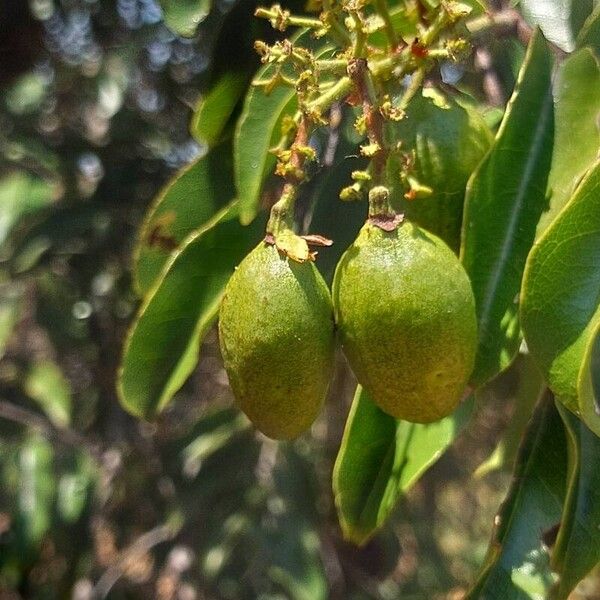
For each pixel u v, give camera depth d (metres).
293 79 0.29
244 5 0.32
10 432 0.56
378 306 0.26
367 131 0.27
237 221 0.31
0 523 0.55
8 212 0.50
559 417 0.30
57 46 0.60
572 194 0.26
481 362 0.27
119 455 0.60
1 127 0.58
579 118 0.27
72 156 0.56
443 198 0.28
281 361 0.26
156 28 0.57
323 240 0.26
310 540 0.58
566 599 0.28
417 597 0.73
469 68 0.37
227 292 0.27
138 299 0.56
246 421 0.60
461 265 0.26
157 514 0.62
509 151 0.27
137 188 0.56
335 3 0.27
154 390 0.31
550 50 0.28
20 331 0.60
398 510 0.72
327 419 0.66
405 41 0.28
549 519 0.29
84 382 0.61
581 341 0.25
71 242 0.55
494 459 0.35
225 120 0.33
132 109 0.58
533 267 0.25
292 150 0.27
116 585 0.63
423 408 0.26
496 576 0.29
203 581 0.59
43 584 0.64
